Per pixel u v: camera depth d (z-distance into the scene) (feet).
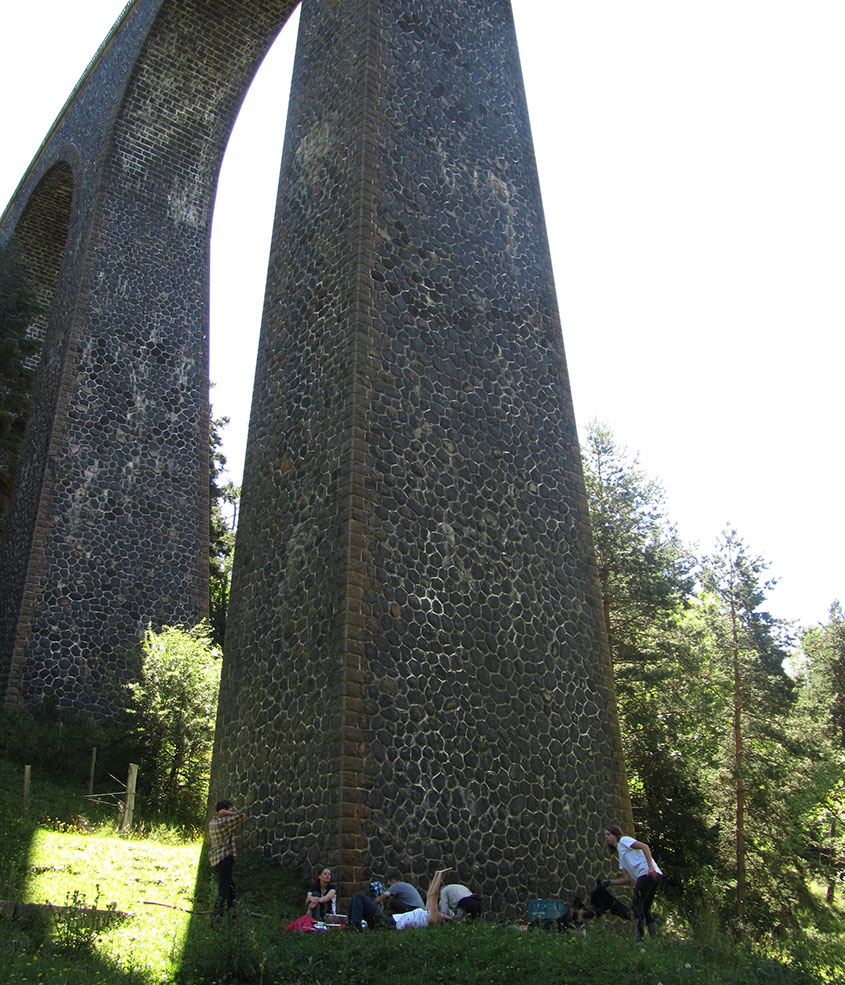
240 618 53.36
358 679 44.73
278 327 59.11
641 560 93.30
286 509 52.75
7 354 88.53
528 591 53.67
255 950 30.63
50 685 73.61
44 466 78.69
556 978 28.22
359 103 59.11
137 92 89.86
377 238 55.31
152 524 82.07
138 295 87.04
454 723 47.37
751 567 95.40
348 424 50.19
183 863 46.96
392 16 62.69
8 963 26.73
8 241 94.12
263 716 48.83
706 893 80.48
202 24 89.51
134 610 79.10
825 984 30.83
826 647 149.28
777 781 87.20
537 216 65.16
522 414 58.18
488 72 66.90
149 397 85.10
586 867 49.37
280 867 43.70
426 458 52.19
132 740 67.77
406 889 40.04
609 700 54.80
